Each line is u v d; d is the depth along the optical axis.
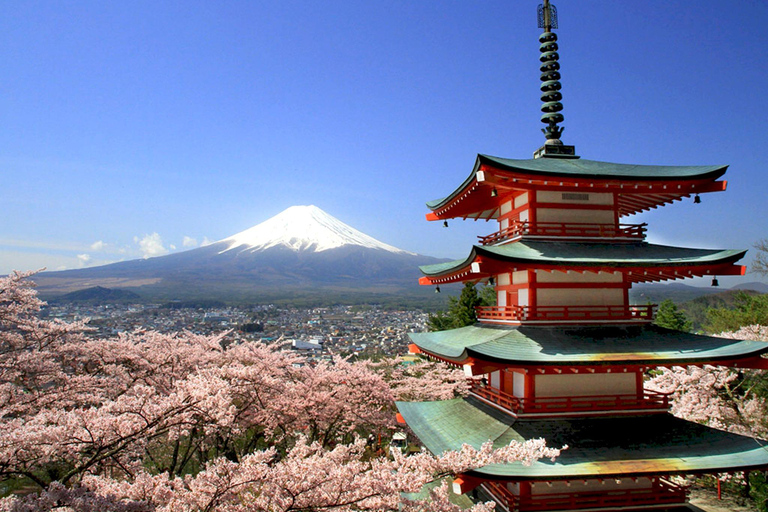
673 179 14.23
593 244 14.94
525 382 13.67
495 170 13.60
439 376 31.88
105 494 9.38
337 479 9.64
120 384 19.02
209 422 11.80
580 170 15.14
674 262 13.45
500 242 16.20
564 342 13.52
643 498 12.94
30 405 15.58
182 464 17.09
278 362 22.81
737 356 12.52
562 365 12.44
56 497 8.22
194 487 9.82
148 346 22.77
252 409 19.77
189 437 18.30
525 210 15.45
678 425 13.41
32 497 8.30
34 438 9.11
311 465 9.82
